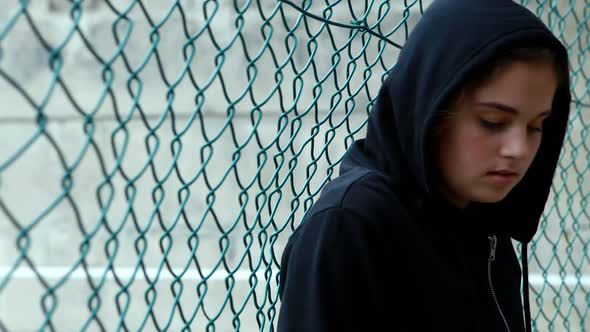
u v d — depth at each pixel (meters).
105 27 5.68
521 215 1.90
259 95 5.38
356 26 2.34
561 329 5.04
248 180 5.43
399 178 1.66
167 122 5.62
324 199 1.61
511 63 1.52
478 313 1.70
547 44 1.56
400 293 1.60
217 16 5.52
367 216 1.56
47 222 5.76
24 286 5.54
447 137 1.60
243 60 5.45
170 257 5.52
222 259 1.96
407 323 1.61
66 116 5.73
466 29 1.55
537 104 1.56
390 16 5.00
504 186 1.60
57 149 1.32
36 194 5.80
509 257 1.88
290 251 1.65
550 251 5.12
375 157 1.72
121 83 5.64
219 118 5.56
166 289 5.38
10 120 5.79
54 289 1.35
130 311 5.42
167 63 5.62
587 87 3.67
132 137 5.64
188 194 1.78
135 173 5.65
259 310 2.10
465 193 1.63
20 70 5.77
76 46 5.70
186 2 5.60
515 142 1.55
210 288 5.28
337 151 5.05
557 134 1.86
